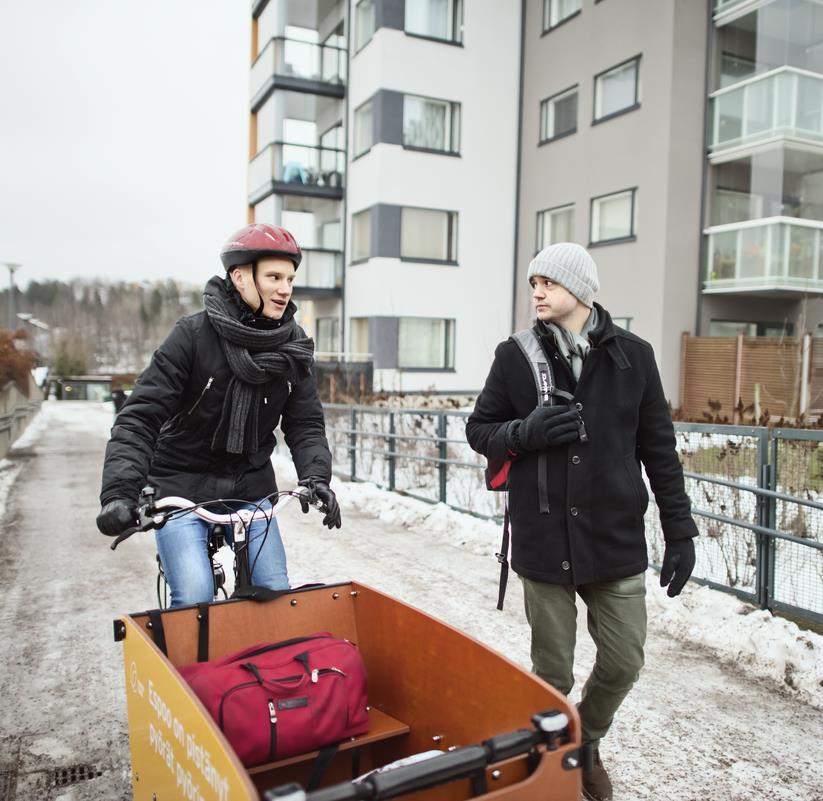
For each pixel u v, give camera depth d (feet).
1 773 10.16
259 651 7.71
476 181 64.69
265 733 6.92
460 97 63.77
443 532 24.02
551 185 61.87
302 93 68.54
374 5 62.13
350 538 23.62
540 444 8.54
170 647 7.96
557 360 9.02
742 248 47.80
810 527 14.64
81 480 37.42
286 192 67.31
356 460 35.94
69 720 11.70
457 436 31.30
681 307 50.37
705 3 50.26
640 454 9.35
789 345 43.19
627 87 53.78
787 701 12.14
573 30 58.85
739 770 10.09
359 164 65.36
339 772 7.76
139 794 7.57
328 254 68.39
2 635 15.37
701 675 13.11
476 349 65.41
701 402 48.70
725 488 16.65
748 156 48.67
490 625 15.57
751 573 15.83
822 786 9.71
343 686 7.48
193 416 9.14
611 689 8.95
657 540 18.30
